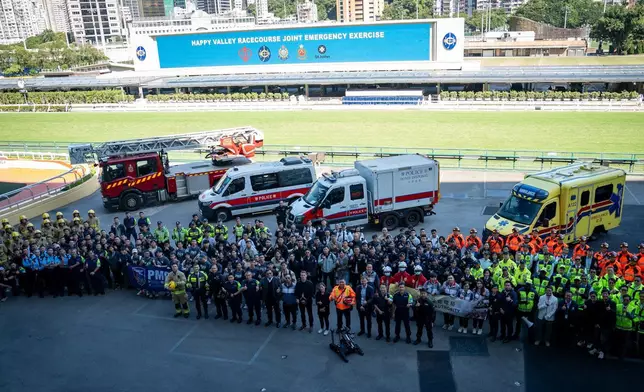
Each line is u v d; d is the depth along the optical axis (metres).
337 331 16.23
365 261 17.58
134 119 65.06
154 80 85.12
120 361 15.22
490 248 18.19
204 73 87.75
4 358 15.55
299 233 21.47
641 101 61.09
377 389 13.47
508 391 13.13
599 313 14.06
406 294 15.12
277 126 56.34
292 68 84.38
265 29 83.75
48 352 15.80
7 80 93.62
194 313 18.02
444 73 75.00
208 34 86.12
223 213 27.12
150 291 19.16
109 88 88.69
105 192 29.53
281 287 16.38
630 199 28.45
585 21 179.12
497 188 31.53
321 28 81.75
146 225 22.27
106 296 19.50
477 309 15.29
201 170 31.30
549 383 13.37
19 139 55.97
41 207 30.44
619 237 23.31
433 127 52.03
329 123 56.66
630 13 113.75
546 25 159.50
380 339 15.80
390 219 24.89
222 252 18.58
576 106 58.97
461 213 27.36
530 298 14.88
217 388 13.80
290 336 16.23
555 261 16.77
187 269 18.19
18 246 20.48
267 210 27.95
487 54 133.00
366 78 75.00
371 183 24.25
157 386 14.00
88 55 161.25
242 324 17.12
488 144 43.53
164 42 88.38
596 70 71.00
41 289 19.61
